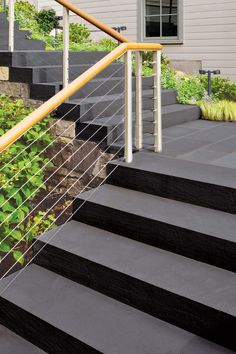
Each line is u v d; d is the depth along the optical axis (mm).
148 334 2510
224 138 4820
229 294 2539
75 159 4480
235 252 2760
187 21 9609
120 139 4316
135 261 2932
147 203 3416
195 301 2482
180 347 2402
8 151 4230
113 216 3334
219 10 9164
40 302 2803
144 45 3793
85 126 4375
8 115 4758
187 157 4027
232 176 3430
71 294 2895
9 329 2861
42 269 3203
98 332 2525
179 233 3000
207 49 9438
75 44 7926
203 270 2811
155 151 4195
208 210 3270
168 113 5398
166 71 7621
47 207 4672
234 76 9164
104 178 4020
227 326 2377
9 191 4078
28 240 4176
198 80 7719
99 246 3137
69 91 3111
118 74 6160
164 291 2605
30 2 11578
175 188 3453
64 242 3191
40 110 2922
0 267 4102
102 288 2908
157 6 10055
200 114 6023
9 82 5211
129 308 2756
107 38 10000
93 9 10922
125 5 10461
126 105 3754
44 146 4684
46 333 2637
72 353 2520
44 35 8391
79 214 3539
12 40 5230
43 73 5074
